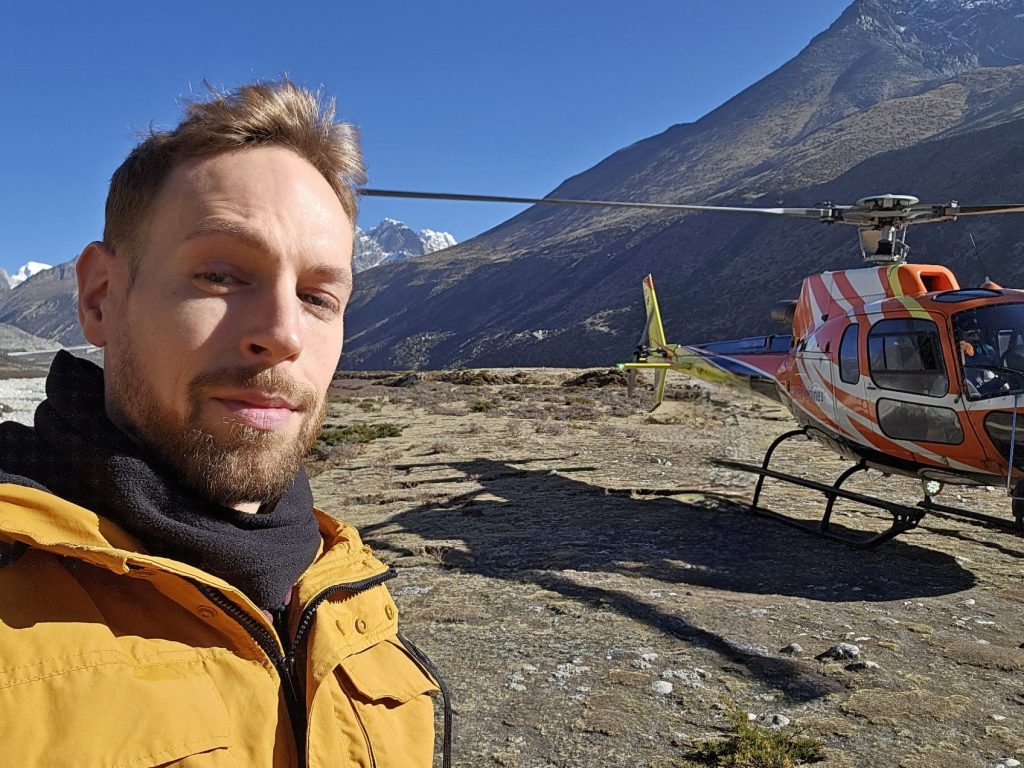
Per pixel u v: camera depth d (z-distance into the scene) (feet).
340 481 38.27
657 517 28.45
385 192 26.73
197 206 3.05
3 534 2.70
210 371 3.00
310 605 3.57
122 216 3.24
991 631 16.43
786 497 31.96
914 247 457.27
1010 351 19.76
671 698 13.03
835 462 41.27
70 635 2.65
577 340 567.59
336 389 109.19
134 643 2.85
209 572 3.12
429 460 43.91
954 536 25.49
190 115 3.25
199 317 3.01
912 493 32.53
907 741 11.43
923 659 14.75
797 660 14.65
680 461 42.32
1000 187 471.62
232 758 2.88
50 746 2.41
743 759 10.85
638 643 15.61
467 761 10.96
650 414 65.36
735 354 36.42
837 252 501.56
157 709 2.68
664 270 637.71
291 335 3.08
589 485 34.96
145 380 3.07
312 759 3.23
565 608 17.92
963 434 20.44
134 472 2.92
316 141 3.52
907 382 21.75
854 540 24.70
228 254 3.06
